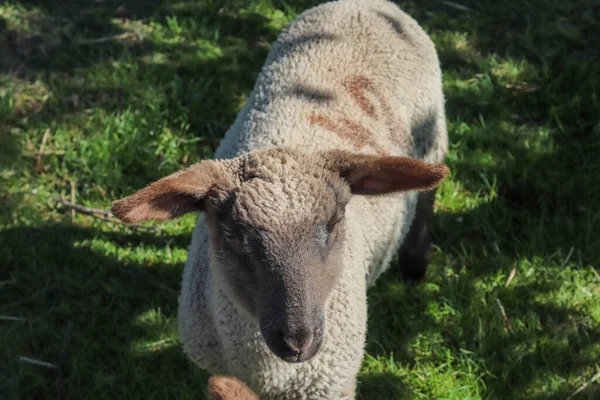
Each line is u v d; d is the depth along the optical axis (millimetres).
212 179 1122
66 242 1627
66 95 1877
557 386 1459
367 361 1497
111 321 1535
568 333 1528
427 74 1501
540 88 1961
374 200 1351
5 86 1879
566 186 1732
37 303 1554
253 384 1232
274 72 1422
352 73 1414
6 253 1605
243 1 2168
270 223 1085
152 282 1591
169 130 1832
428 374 1484
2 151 1755
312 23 1487
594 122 1860
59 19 2055
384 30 1483
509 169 1770
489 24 2152
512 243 1663
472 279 1615
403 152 1426
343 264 1227
